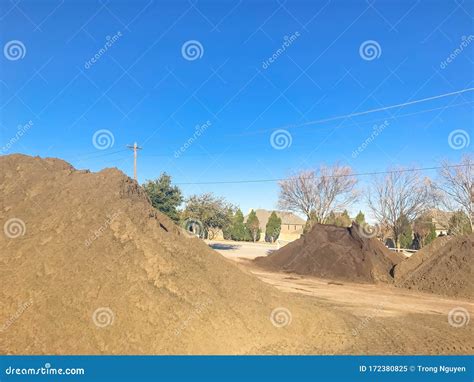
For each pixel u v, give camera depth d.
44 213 10.96
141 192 13.48
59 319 8.45
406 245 46.47
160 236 10.82
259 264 28.36
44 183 12.05
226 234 66.44
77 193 11.51
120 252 9.82
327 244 26.06
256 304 10.34
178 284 9.48
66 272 9.28
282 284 20.34
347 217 43.16
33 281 9.17
